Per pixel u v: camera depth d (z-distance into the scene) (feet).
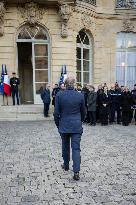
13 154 24.85
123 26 60.59
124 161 22.54
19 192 16.51
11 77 52.01
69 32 52.95
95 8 58.23
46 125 40.91
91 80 59.82
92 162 22.27
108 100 41.75
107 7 59.41
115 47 60.70
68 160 20.03
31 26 52.85
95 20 58.80
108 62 60.44
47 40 53.47
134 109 43.29
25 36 53.11
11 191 16.66
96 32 59.21
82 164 21.75
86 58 59.21
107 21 59.82
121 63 62.44
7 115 47.19
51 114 49.11
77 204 14.90
